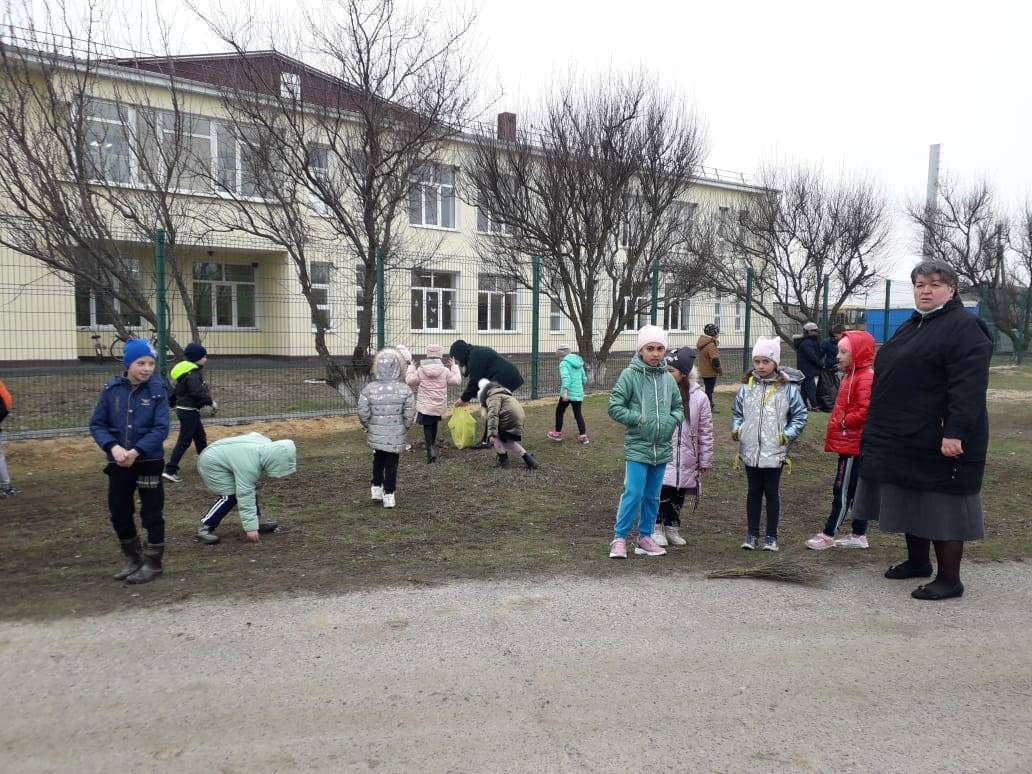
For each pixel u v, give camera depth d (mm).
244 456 5727
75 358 11547
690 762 2883
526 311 16250
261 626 4137
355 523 6422
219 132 14008
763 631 4164
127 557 4957
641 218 17547
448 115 12641
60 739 3012
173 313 12453
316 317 12688
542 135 17094
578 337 16938
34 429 10109
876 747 3006
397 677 3561
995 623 4328
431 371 8922
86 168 10977
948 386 4605
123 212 11047
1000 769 2863
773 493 5785
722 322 18969
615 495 7660
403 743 2996
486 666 3686
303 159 12430
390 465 6914
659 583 4953
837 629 4211
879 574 5230
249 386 12727
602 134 16812
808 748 2992
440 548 5734
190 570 5113
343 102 12430
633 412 5395
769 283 24344
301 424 11188
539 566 5285
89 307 11578
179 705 3285
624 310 17516
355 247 12945
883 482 4883
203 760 2871
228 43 11609
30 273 12297
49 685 3455
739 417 5887
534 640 4000
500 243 17250
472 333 15070
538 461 9180
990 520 6812
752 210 25312
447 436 10680
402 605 4473
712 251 22484
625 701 3354
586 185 16578
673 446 5945
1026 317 24859
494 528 6371
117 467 4773
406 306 13516
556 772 2807
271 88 12062
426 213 24109
